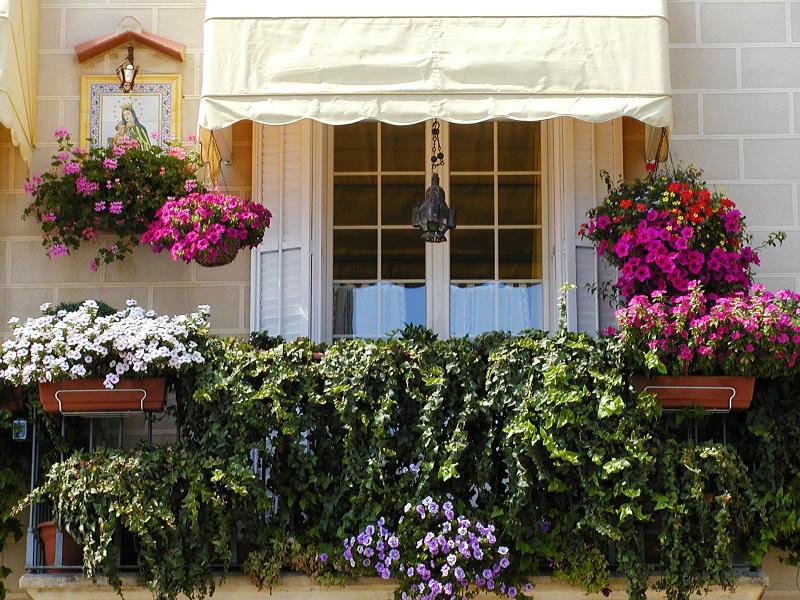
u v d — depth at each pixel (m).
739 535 8.94
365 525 8.78
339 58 9.04
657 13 9.11
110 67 10.03
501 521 8.79
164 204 9.54
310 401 8.88
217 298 9.83
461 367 8.88
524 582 8.78
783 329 8.73
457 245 10.05
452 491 8.83
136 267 9.85
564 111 8.99
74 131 9.95
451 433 8.83
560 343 8.83
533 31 9.08
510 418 8.79
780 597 9.36
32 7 9.87
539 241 10.04
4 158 9.92
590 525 8.66
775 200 9.92
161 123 9.98
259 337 9.32
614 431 8.70
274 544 8.82
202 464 8.74
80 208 9.76
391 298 9.98
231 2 9.11
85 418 9.30
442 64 9.03
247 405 8.79
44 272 9.83
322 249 9.88
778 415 8.97
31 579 8.81
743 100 10.02
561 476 8.80
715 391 8.80
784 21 10.09
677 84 10.03
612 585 8.84
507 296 9.99
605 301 9.74
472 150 10.12
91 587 8.82
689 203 9.28
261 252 9.80
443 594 8.68
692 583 8.68
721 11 10.10
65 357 8.77
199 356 8.87
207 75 9.03
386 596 8.85
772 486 8.91
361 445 8.84
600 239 9.42
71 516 8.70
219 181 9.95
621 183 9.76
